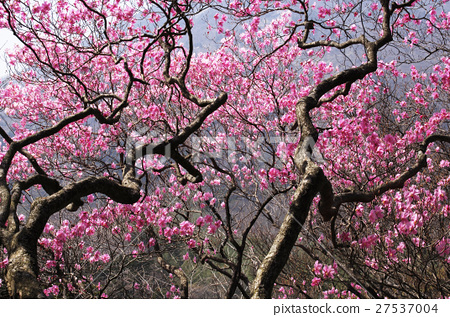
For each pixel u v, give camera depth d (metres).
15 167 6.48
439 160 6.75
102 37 6.50
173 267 5.88
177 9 3.88
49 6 5.58
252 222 4.59
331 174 5.36
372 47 3.76
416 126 5.02
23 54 6.75
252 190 6.78
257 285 2.36
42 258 6.09
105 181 2.62
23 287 1.85
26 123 6.93
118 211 5.62
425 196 4.49
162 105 6.52
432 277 5.09
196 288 8.10
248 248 7.73
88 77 7.01
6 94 7.02
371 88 7.14
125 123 6.69
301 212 2.53
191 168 3.75
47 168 6.50
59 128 3.23
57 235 5.08
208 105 3.67
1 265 4.78
